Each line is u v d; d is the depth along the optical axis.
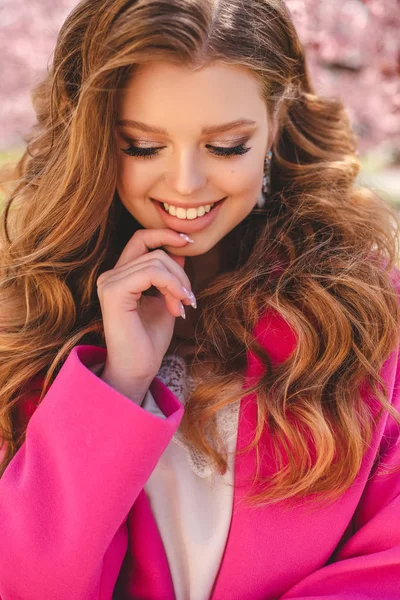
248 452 1.27
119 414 1.13
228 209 1.23
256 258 1.39
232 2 1.13
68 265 1.36
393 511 1.24
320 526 1.25
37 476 1.19
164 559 1.27
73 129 1.21
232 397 1.28
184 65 1.06
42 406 1.20
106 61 1.10
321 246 1.40
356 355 1.31
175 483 1.29
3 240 1.47
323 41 3.38
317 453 1.23
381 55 3.54
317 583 1.22
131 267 1.23
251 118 1.14
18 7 4.13
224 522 1.27
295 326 1.30
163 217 1.24
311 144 1.55
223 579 1.25
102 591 1.23
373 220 1.51
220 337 1.35
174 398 1.20
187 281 1.23
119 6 1.10
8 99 4.31
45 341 1.38
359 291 1.34
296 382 1.29
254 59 1.11
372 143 4.14
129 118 1.13
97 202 1.25
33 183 1.40
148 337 1.22
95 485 1.13
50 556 1.15
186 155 1.13
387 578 1.21
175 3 1.06
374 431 1.28
